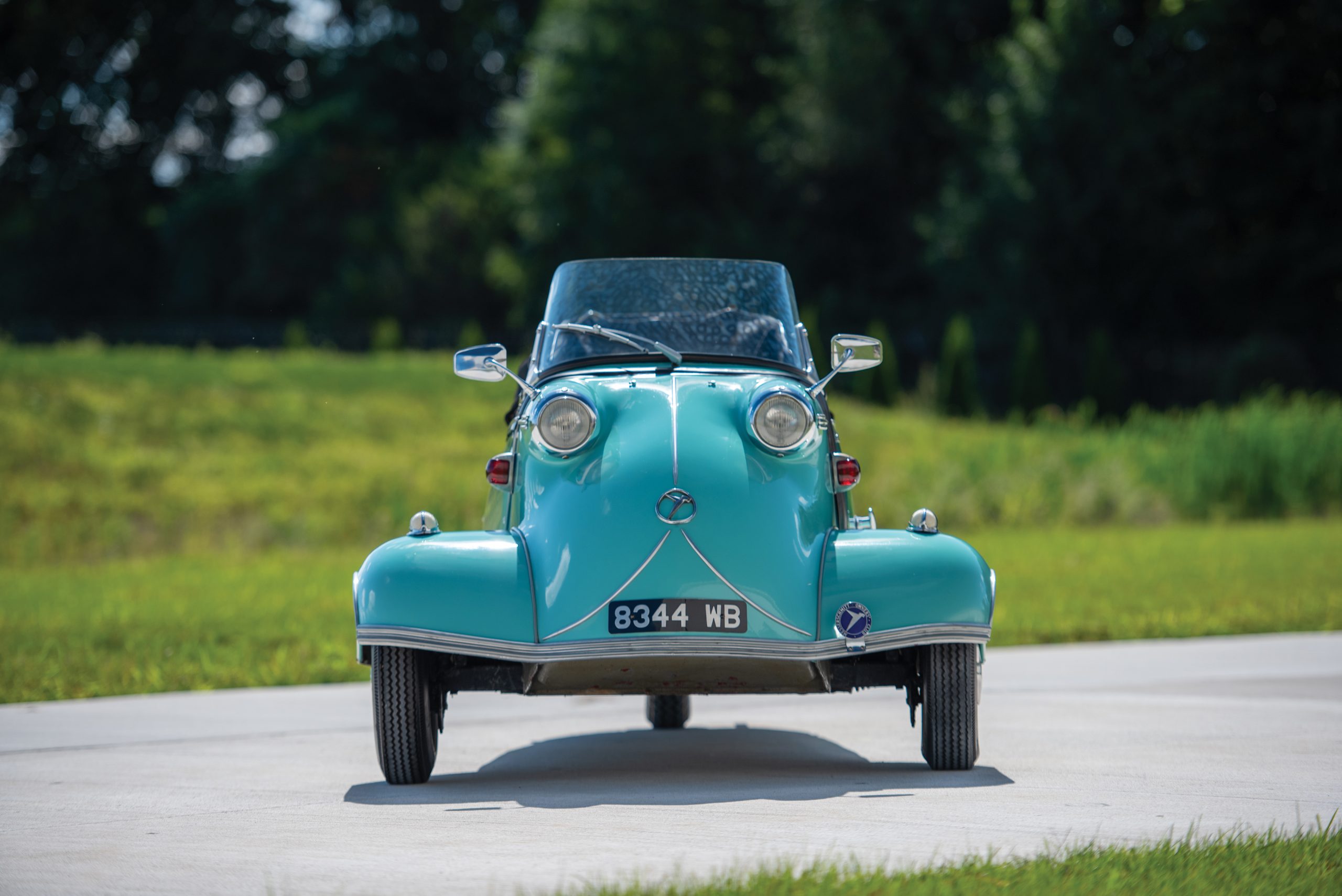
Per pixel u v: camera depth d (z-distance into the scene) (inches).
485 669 423.2
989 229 3750.0
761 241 4210.1
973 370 3068.4
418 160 4918.8
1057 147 3627.0
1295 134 3393.2
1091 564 1230.3
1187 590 1021.2
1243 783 390.9
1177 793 374.6
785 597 394.3
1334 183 3368.6
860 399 3004.4
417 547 404.5
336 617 936.3
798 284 4217.5
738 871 275.7
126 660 759.1
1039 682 649.0
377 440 2080.5
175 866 306.2
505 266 4365.2
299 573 1298.0
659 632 384.5
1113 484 1855.3
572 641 386.0
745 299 489.7
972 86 4023.1
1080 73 3614.7
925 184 4247.0
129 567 1398.9
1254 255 3518.7
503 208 4557.1
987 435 2299.5
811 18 4119.1
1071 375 3698.3
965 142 3949.3
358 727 557.9
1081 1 3602.4
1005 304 3752.5
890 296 4291.3
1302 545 1398.9
